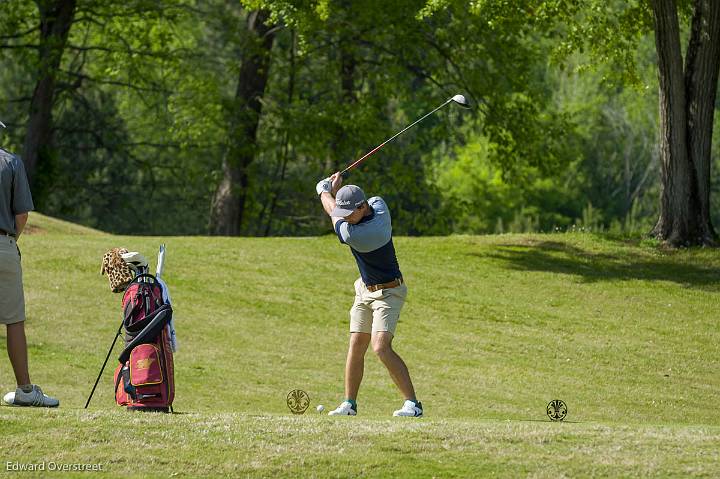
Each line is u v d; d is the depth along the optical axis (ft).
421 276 156.04
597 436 55.31
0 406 58.39
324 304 139.23
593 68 187.93
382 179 267.80
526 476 48.19
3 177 60.70
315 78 257.55
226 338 122.21
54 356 109.29
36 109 257.75
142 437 52.31
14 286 61.46
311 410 95.35
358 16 220.23
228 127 240.53
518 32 205.67
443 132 252.42
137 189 369.91
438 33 216.54
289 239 179.52
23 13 256.93
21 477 46.39
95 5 250.98
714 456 51.49
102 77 289.53
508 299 145.38
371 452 51.08
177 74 276.21
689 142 169.78
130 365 59.98
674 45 164.86
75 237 169.58
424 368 115.34
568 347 125.49
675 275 157.48
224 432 53.83
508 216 402.93
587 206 404.77
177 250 163.22
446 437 53.88
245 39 236.63
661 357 122.93
